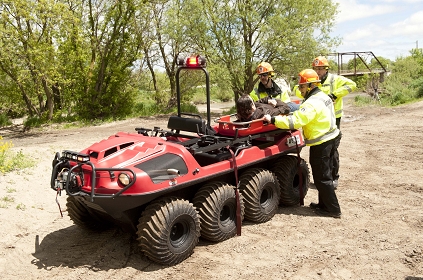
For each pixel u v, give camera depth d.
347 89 6.91
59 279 4.30
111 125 20.84
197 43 23.17
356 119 18.05
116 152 4.62
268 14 22.14
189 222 4.61
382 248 4.90
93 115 24.12
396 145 10.91
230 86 23.05
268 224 5.64
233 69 22.72
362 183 7.60
